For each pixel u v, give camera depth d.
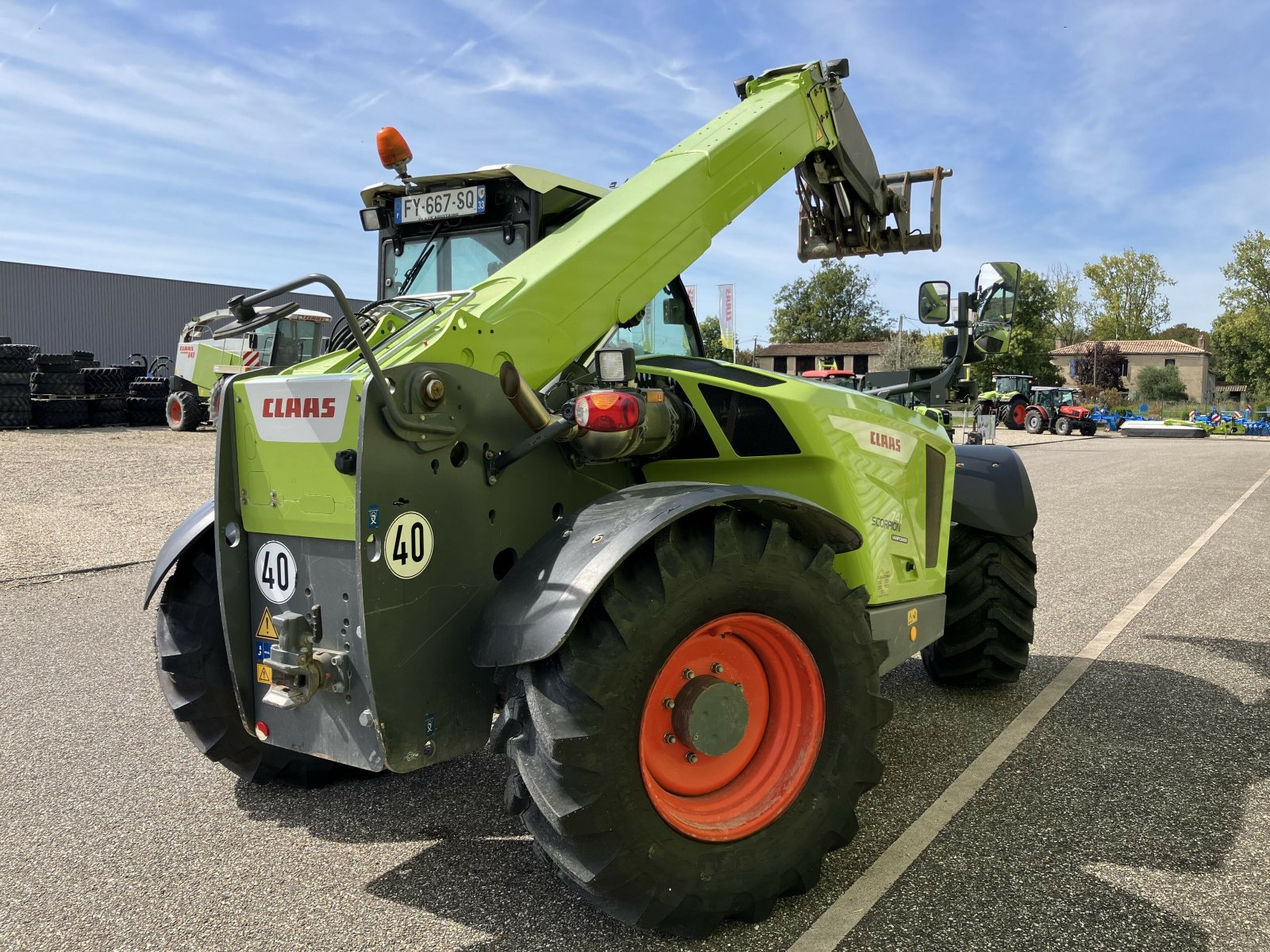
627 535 2.11
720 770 2.40
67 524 8.59
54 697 4.12
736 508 2.36
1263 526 9.12
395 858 2.68
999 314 4.26
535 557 2.24
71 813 2.98
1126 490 12.76
